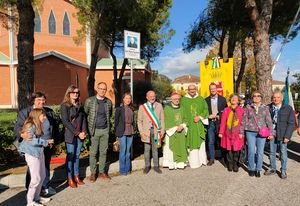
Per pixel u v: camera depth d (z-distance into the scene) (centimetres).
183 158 760
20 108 841
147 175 709
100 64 3294
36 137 515
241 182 646
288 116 665
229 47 1698
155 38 1964
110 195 576
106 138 673
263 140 684
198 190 596
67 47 3438
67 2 3422
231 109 743
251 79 3338
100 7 1634
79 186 632
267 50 996
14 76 3064
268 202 531
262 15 998
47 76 2708
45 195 577
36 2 1422
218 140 896
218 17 1541
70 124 615
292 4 1270
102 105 664
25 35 849
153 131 729
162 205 523
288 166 777
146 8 1705
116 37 1966
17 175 640
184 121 762
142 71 3141
